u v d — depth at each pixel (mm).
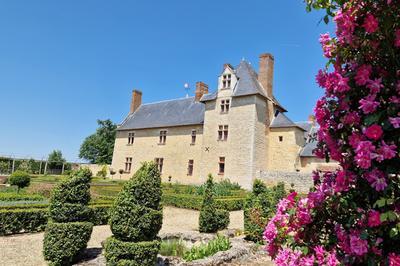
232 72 28000
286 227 2521
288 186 23094
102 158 57250
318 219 2363
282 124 27234
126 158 36219
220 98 28188
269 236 2602
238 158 25812
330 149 2260
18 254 7242
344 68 2375
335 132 2273
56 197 6520
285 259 2434
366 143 1898
